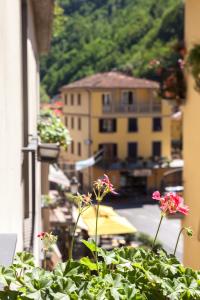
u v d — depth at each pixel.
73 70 61.00
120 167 43.75
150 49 55.97
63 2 62.03
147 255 2.69
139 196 42.66
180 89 9.41
